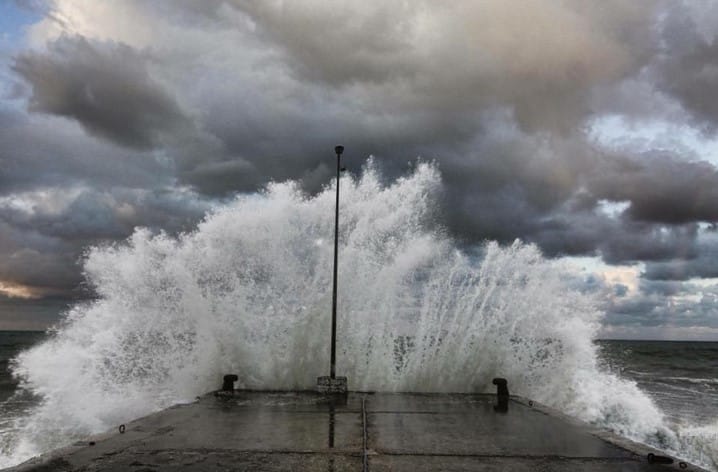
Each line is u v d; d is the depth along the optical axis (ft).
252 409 34.14
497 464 19.95
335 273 44.78
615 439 24.97
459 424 28.96
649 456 20.86
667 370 149.79
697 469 19.57
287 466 19.22
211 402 37.70
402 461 20.20
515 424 29.12
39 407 62.18
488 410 34.65
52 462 19.72
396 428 27.40
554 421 30.35
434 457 20.93
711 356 245.45
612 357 223.92
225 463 19.63
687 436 47.39
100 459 20.16
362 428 27.27
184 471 18.45
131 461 19.85
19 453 38.88
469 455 21.36
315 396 41.52
